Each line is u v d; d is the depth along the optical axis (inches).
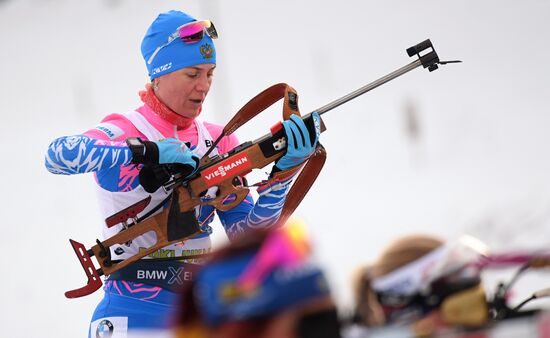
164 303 607.5
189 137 632.4
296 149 586.2
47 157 580.1
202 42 616.1
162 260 612.1
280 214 642.2
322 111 594.9
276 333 251.6
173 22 613.9
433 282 333.1
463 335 311.7
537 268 419.5
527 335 299.3
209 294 257.6
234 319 254.2
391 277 335.9
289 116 597.6
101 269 598.5
